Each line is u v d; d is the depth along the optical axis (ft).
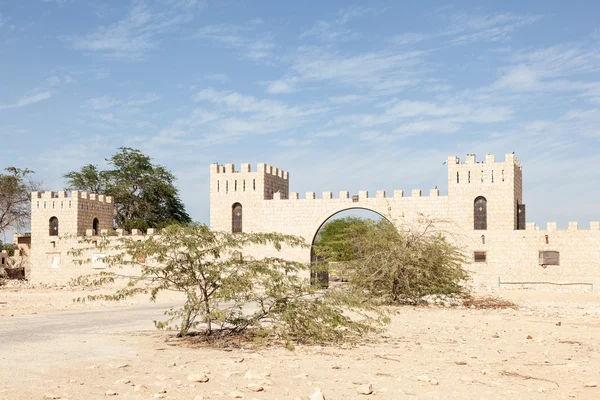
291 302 68.59
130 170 308.60
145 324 88.69
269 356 60.03
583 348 68.64
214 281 69.82
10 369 51.47
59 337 72.79
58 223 231.91
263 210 225.15
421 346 68.33
